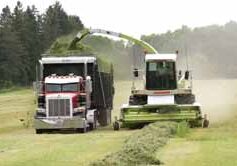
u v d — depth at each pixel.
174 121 29.28
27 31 141.50
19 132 33.09
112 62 42.50
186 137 23.22
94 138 24.69
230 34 103.56
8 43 131.38
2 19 140.00
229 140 21.75
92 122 31.28
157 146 19.91
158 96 30.30
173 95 30.44
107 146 21.09
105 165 15.58
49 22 152.50
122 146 19.95
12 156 19.00
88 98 31.30
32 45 142.00
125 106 29.86
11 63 131.88
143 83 31.19
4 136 28.36
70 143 22.88
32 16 147.38
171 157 17.53
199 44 93.19
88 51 36.25
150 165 15.95
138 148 17.70
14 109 57.25
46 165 16.75
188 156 17.64
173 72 31.16
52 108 30.41
